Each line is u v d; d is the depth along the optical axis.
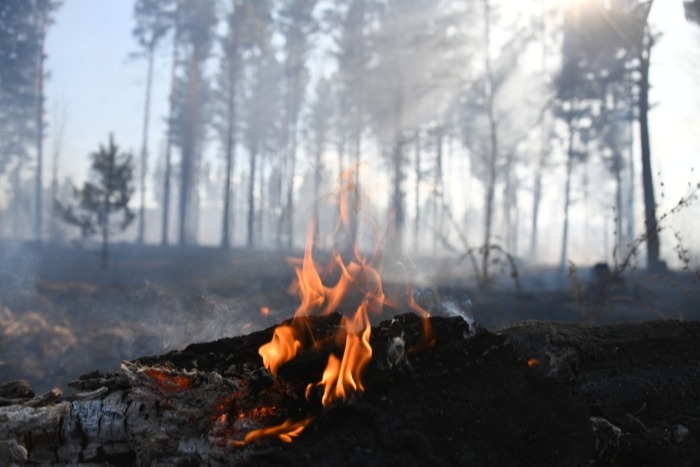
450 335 2.29
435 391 2.04
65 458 2.07
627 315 8.56
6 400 2.18
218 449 2.00
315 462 1.88
